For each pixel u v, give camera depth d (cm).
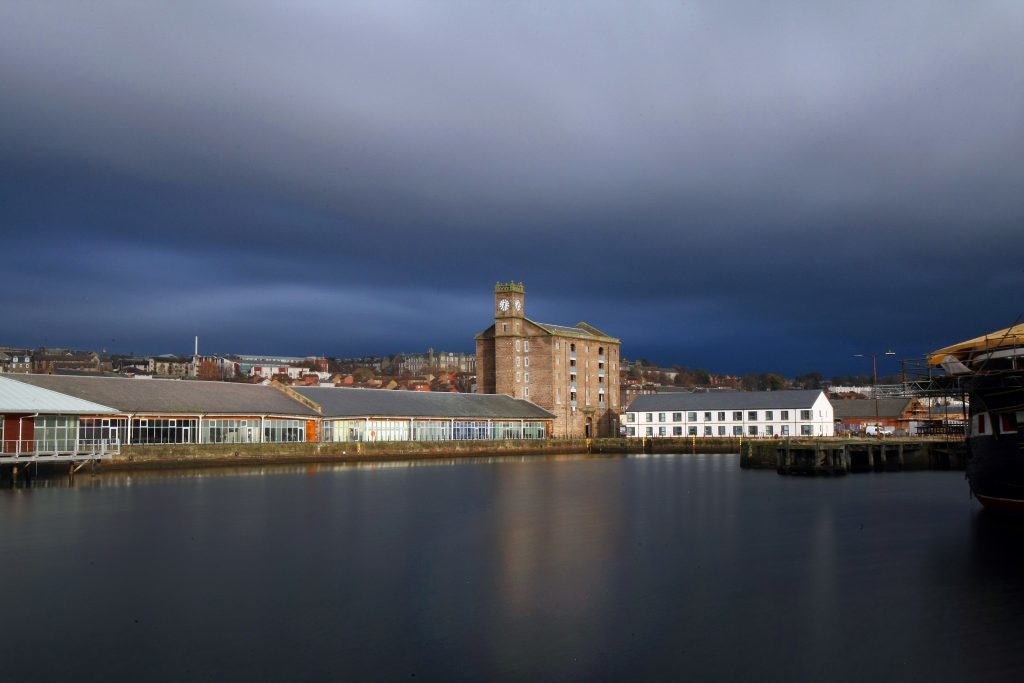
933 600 3172
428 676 2423
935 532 4800
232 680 2392
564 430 19325
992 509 5447
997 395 5250
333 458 12712
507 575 3616
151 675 2428
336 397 14425
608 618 2958
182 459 10475
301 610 3047
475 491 7525
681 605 3122
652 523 5244
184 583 3450
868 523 5203
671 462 13450
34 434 8588
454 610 3056
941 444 11194
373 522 5247
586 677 2417
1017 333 5344
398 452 13938
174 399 11538
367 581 3494
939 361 5941
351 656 2578
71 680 2394
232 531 4812
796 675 2427
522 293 19725
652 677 2417
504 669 2472
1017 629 2803
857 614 2992
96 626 2864
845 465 10550
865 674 2430
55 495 6775
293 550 4197
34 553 4094
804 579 3534
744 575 3619
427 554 4097
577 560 3953
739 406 18125
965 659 2531
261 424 12400
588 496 7056
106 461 9588
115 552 4125
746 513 5784
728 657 2567
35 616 2978
